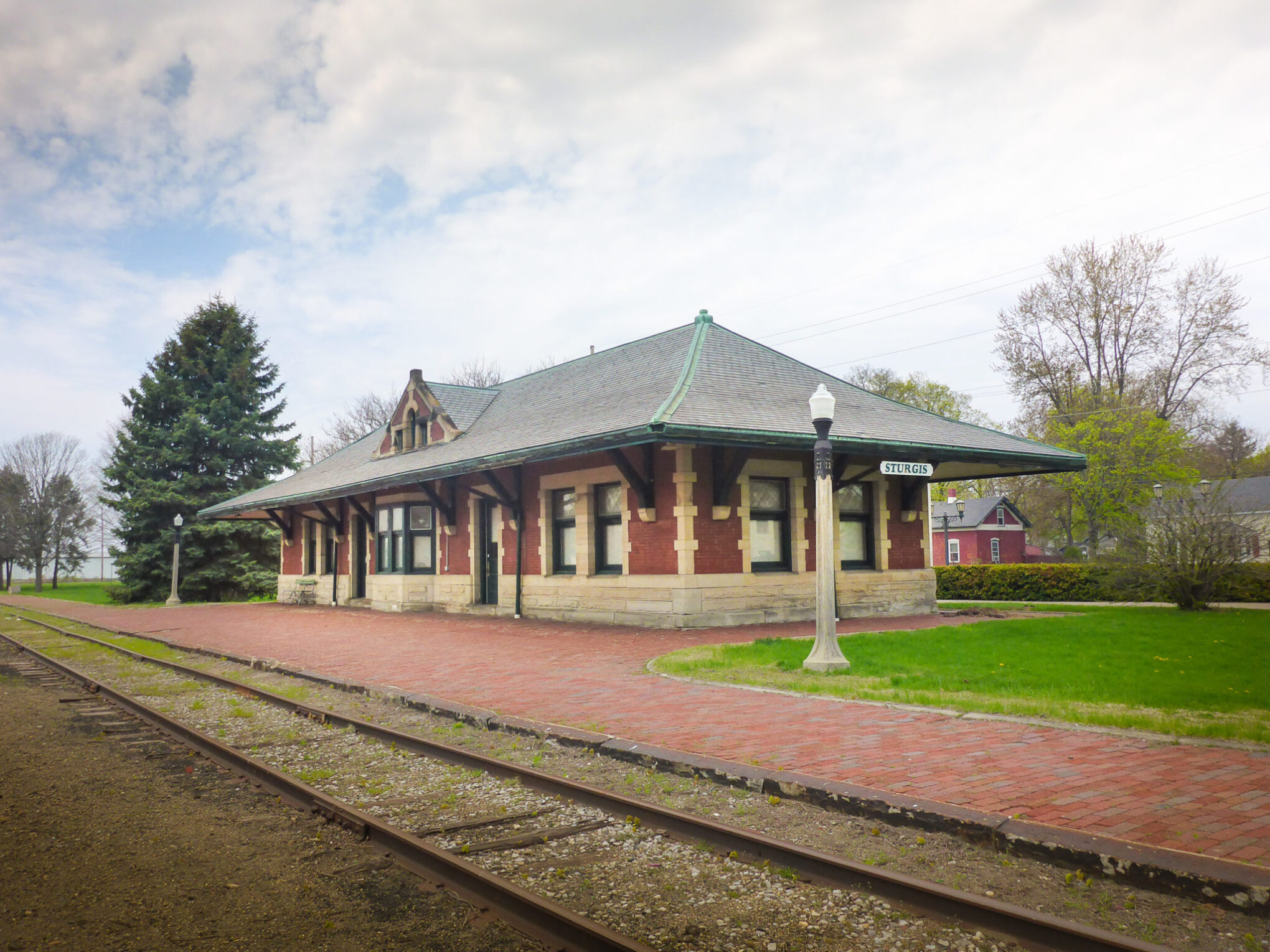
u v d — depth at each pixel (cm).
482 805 551
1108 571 2047
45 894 415
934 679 881
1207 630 1386
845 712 745
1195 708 730
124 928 376
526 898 380
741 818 496
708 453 1514
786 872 420
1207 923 350
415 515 2234
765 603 1563
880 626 1512
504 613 1883
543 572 1770
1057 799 484
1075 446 3612
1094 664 991
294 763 677
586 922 355
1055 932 337
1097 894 380
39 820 538
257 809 560
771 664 1023
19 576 8669
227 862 460
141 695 1030
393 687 958
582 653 1196
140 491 3572
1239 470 5506
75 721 887
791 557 1633
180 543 3534
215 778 642
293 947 358
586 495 1673
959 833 448
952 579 2881
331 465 2919
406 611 2164
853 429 1527
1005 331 3897
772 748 621
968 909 361
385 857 462
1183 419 3684
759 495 1616
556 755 657
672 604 1478
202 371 3791
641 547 1551
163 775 653
